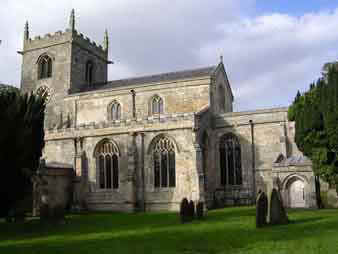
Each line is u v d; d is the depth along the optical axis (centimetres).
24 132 2883
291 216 3019
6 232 2630
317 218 2800
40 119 3278
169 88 5209
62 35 6050
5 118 2744
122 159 4522
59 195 4541
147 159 4422
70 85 5900
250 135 4694
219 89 5450
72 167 4791
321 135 3200
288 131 4531
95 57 6544
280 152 4494
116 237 2250
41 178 4169
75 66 6031
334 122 2953
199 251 1764
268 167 4553
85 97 5706
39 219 3500
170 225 2800
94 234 2436
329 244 1778
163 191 4291
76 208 4575
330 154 3122
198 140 4275
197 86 5069
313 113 3228
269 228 2395
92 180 4672
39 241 2192
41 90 6097
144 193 4372
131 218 3484
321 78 3288
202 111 4600
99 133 4694
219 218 3123
